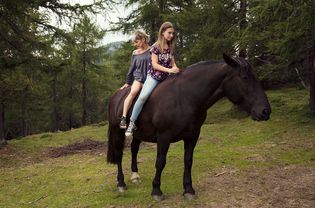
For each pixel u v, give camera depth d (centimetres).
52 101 3102
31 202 586
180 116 475
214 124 1286
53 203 570
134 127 518
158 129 494
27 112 2942
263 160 740
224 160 749
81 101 3189
